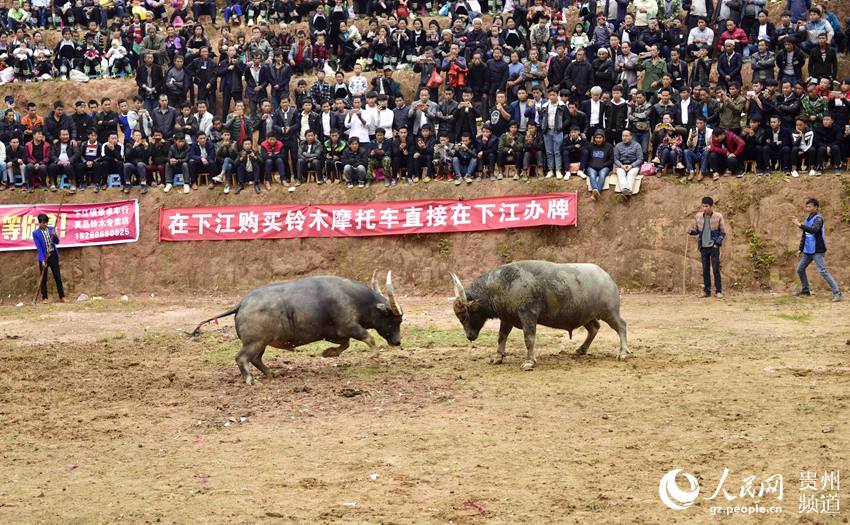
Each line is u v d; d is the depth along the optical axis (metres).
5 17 34.69
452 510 9.47
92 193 27.86
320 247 26.30
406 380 14.90
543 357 16.39
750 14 28.47
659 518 9.20
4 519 9.54
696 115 24.98
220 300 25.45
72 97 32.09
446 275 25.42
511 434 11.88
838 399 12.88
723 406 12.82
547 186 25.19
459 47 28.69
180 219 27.09
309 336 14.91
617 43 27.30
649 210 24.34
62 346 19.11
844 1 30.83
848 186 23.16
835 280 22.69
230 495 10.05
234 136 27.50
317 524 9.20
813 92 24.12
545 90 27.45
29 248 27.50
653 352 16.66
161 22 34.94
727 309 21.00
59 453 11.70
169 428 12.67
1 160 28.08
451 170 26.16
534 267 15.45
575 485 10.09
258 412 13.34
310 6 34.03
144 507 9.77
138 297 26.66
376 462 10.95
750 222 23.59
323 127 27.17
